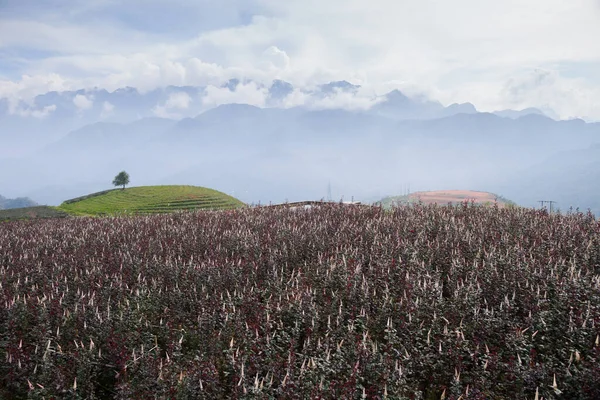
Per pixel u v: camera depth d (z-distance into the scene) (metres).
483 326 12.07
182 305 15.62
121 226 34.72
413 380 11.09
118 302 15.87
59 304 14.95
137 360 11.36
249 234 25.31
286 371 10.49
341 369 10.47
